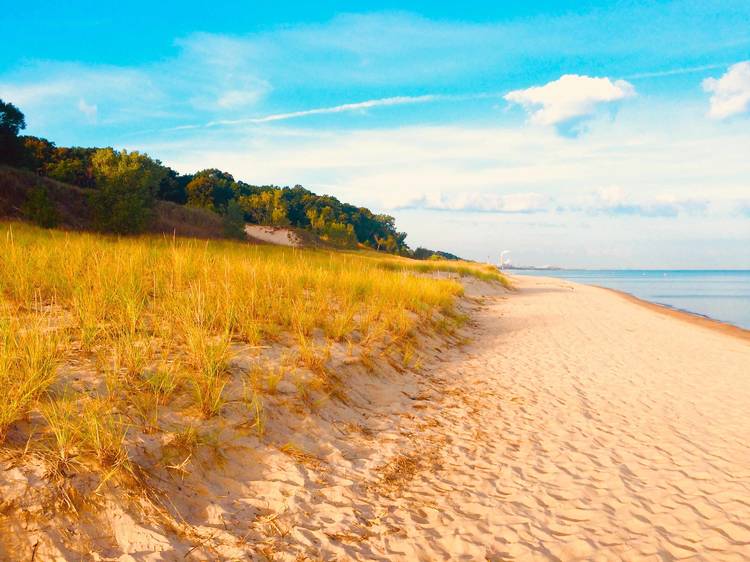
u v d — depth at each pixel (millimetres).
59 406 3936
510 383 8789
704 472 5355
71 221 36500
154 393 4676
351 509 4152
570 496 4715
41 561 2828
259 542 3510
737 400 8281
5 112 51500
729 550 3881
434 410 7004
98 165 37781
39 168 70312
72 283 7648
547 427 6652
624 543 3934
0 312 5781
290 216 132625
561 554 3762
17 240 11547
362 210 163125
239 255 16031
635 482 5070
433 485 4801
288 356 6703
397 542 3777
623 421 7051
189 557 3195
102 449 3623
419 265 30766
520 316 18500
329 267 16781
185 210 56188
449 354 10727
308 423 5469
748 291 56094
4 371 3943
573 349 12297
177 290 8180
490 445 5918
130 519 3316
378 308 10602
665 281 101938
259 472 4402
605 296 32906
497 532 4023
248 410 5105
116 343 5379
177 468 3916
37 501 3105
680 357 11945
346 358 7543
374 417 6383
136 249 11859
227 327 6617
